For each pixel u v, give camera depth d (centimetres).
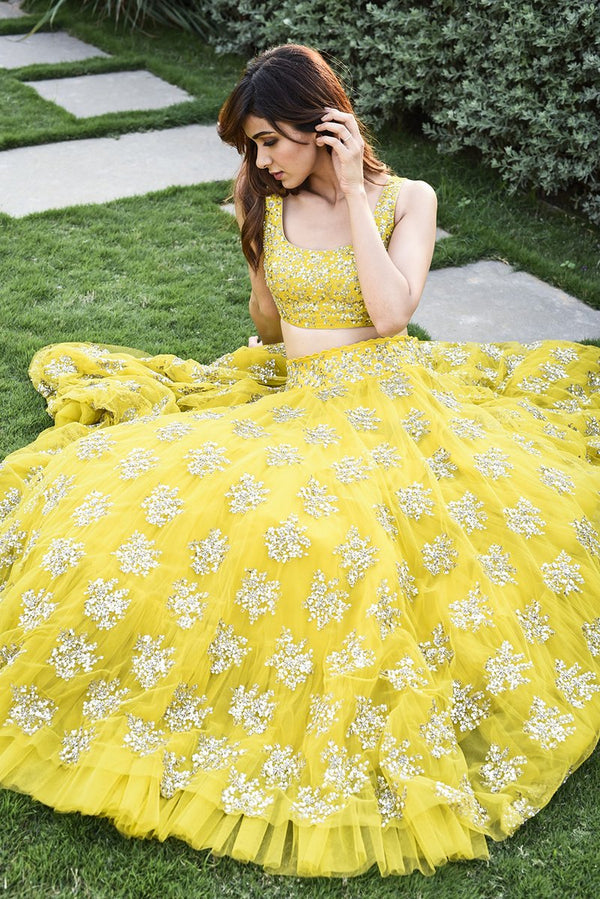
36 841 220
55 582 244
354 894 211
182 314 458
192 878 213
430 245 279
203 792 220
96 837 221
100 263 504
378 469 259
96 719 230
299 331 286
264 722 234
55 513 261
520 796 227
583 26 534
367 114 683
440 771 223
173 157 652
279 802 221
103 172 623
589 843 225
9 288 472
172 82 793
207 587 242
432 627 246
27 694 233
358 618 236
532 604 257
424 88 635
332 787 220
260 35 795
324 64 265
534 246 539
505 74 565
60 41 903
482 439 290
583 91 538
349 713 228
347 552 241
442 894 212
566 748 234
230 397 340
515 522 267
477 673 241
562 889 215
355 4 668
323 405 278
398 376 281
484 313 472
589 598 265
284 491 250
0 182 600
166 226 550
